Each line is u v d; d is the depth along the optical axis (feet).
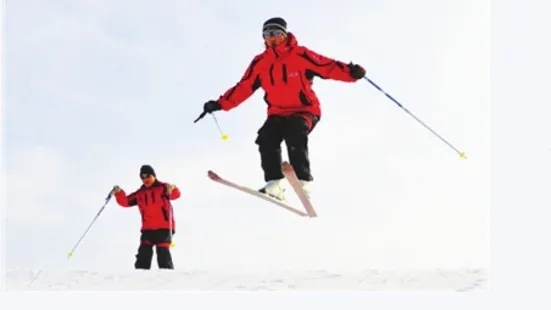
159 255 33.14
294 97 25.72
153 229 33.32
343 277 26.18
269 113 26.09
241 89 26.48
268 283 25.62
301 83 25.68
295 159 25.14
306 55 25.67
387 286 24.98
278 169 25.62
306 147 25.35
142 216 33.53
